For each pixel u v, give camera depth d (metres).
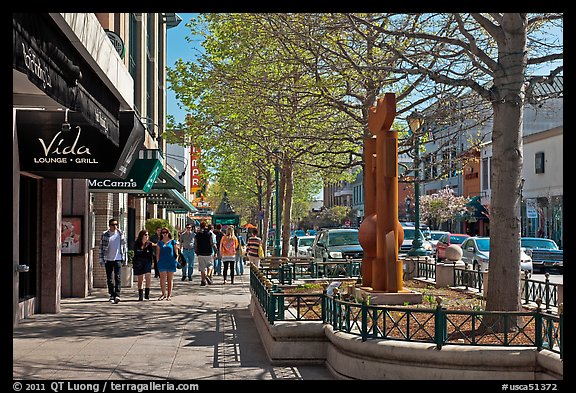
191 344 11.82
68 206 19.30
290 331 10.15
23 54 8.24
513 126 10.53
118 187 19.97
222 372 9.62
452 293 15.84
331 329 9.92
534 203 44.78
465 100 19.53
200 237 24.00
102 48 12.32
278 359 10.16
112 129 14.21
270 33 15.73
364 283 13.87
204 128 23.62
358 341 8.86
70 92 10.66
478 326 10.31
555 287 12.30
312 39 13.97
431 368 8.23
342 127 18.27
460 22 11.27
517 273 10.39
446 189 57.78
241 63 19.28
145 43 33.69
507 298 10.31
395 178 13.11
